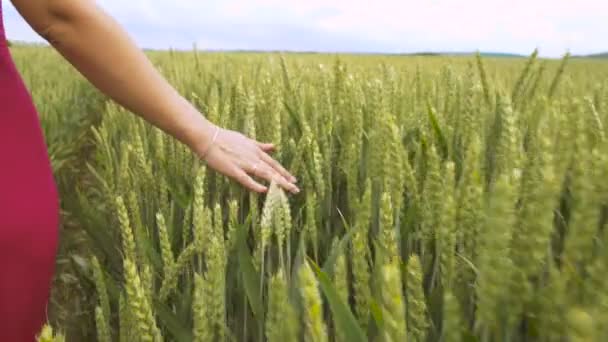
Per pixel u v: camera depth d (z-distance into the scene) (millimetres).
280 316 550
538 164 689
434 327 749
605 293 432
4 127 997
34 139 1055
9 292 988
